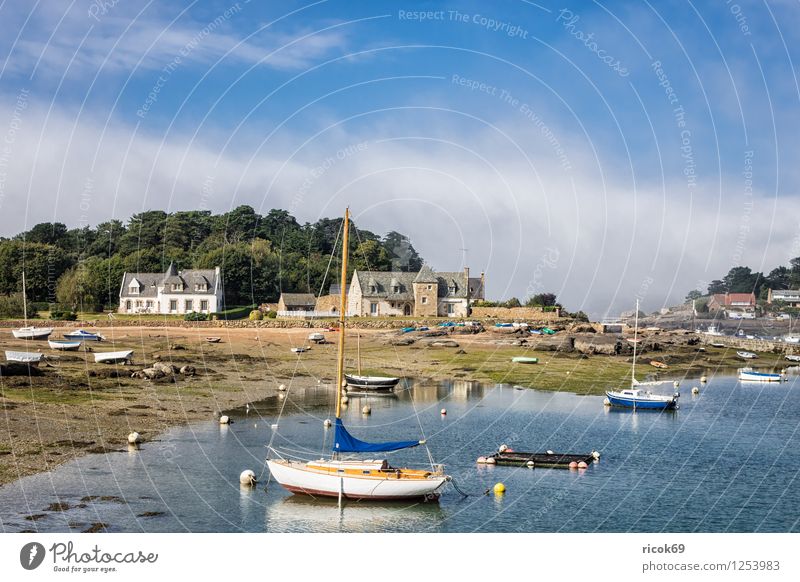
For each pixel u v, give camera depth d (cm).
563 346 10912
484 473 4666
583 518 3853
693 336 13762
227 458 4631
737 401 7919
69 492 3825
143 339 10788
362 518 3753
